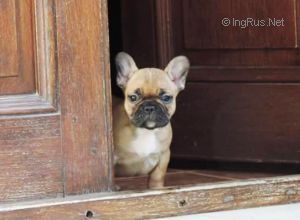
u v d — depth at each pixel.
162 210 1.43
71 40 1.41
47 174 1.40
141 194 1.42
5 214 1.33
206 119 1.91
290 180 1.52
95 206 1.38
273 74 1.82
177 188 1.45
